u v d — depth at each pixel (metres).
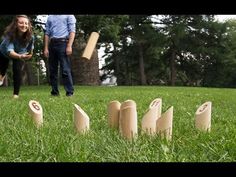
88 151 1.01
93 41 1.80
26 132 1.24
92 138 1.17
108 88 6.71
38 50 9.66
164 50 16.20
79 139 1.14
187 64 16.83
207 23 15.97
